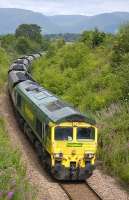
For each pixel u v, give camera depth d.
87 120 20.62
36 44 144.88
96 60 45.69
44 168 22.16
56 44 73.50
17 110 33.09
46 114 21.72
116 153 22.67
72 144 20.39
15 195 14.19
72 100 35.94
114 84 33.44
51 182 20.20
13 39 133.62
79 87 37.47
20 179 16.59
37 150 24.00
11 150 21.20
